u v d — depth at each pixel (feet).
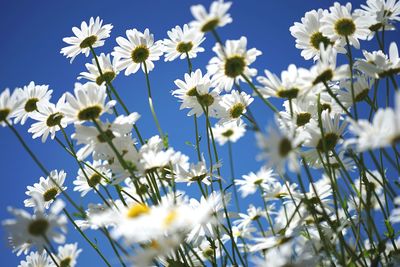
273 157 0.93
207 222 1.37
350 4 1.45
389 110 0.89
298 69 1.22
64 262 1.44
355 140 0.95
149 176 1.41
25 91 1.59
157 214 1.02
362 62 1.29
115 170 1.30
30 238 1.09
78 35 1.79
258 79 1.27
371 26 1.45
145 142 1.43
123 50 1.76
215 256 1.43
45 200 1.68
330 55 1.21
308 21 1.51
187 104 1.67
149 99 1.58
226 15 1.25
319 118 1.21
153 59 1.78
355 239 1.27
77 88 1.36
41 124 1.58
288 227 1.40
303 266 1.11
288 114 1.47
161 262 1.31
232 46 1.34
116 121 1.33
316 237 1.40
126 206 1.41
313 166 1.47
